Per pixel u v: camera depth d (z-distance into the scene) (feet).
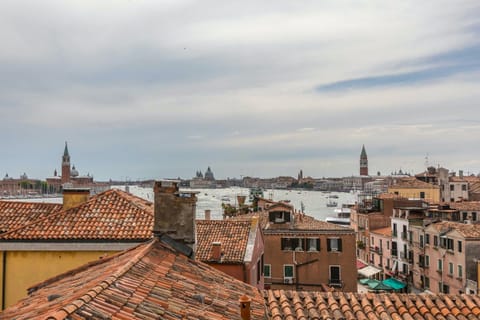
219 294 39.42
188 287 38.58
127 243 58.44
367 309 40.24
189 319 31.91
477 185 401.08
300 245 183.52
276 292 43.57
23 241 59.06
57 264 59.11
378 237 265.34
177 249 48.32
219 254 91.45
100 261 47.57
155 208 49.42
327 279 181.27
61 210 69.56
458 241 187.11
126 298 31.14
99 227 60.95
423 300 42.14
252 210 243.19
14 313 34.37
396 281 225.97
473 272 180.24
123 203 66.49
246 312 34.42
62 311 25.82
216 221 106.22
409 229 230.07
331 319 38.60
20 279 59.00
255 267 100.07
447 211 236.02
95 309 27.71
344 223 348.18
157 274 38.65
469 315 39.99
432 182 389.19
